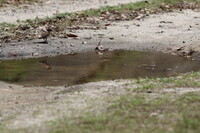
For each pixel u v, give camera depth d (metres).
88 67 23.41
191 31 32.50
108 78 21.27
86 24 34.56
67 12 37.81
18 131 13.48
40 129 13.55
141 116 14.34
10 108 16.59
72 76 21.69
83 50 27.19
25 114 15.21
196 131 12.87
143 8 40.88
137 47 28.14
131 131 13.07
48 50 26.89
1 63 24.22
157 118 14.10
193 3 44.44
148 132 12.95
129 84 18.80
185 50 27.44
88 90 18.08
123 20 36.19
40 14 37.66
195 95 16.83
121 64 24.09
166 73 22.25
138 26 34.06
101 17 36.69
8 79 21.14
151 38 30.31
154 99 16.25
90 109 15.32
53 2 42.88
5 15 36.62
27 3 41.72
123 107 15.33
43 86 20.08
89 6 41.88
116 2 44.41
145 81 19.31
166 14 38.94
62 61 24.69
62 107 15.75
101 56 25.91
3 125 14.16
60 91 18.89
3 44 27.98
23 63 24.25
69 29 32.56
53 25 33.53
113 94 17.22
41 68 23.20
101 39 29.86
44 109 15.66
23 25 33.09
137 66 23.66
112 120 14.03
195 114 14.34
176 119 13.95
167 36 30.84
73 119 14.30
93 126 13.55
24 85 20.23
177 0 45.03
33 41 28.81
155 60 25.12
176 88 18.03
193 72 21.86
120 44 28.78
